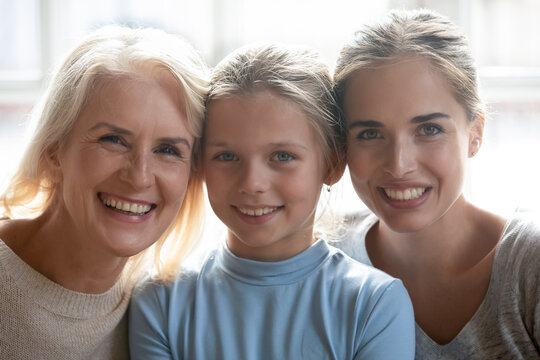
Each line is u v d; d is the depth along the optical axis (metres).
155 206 1.05
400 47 1.10
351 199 1.87
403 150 1.09
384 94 1.09
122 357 1.20
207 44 2.47
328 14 2.44
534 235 1.13
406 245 1.24
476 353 1.16
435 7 2.43
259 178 1.06
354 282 1.12
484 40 2.46
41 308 1.05
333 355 1.07
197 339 1.12
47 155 1.07
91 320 1.10
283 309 1.12
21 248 1.11
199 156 1.13
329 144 1.14
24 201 1.13
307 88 1.10
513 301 1.12
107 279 1.10
